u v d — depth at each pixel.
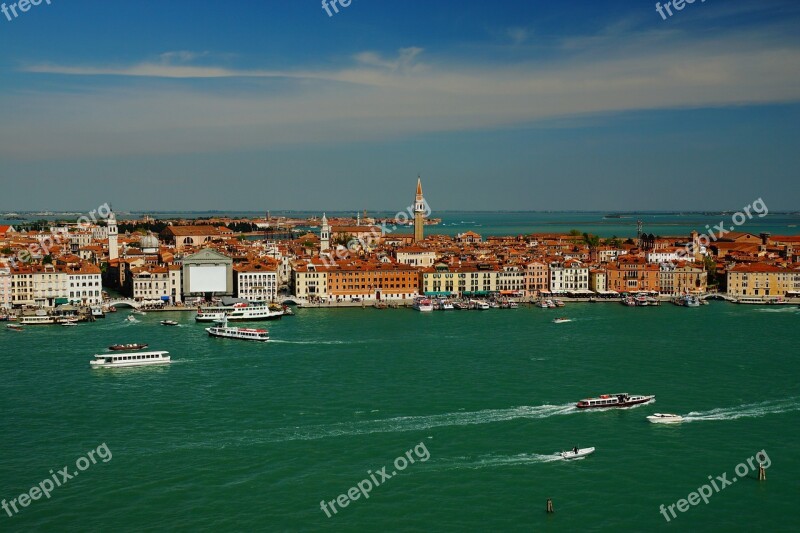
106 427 174.00
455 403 192.12
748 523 131.12
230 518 132.00
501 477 147.62
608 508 135.88
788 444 164.25
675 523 131.00
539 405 190.38
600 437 168.25
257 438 167.25
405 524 130.25
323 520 131.38
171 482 145.12
